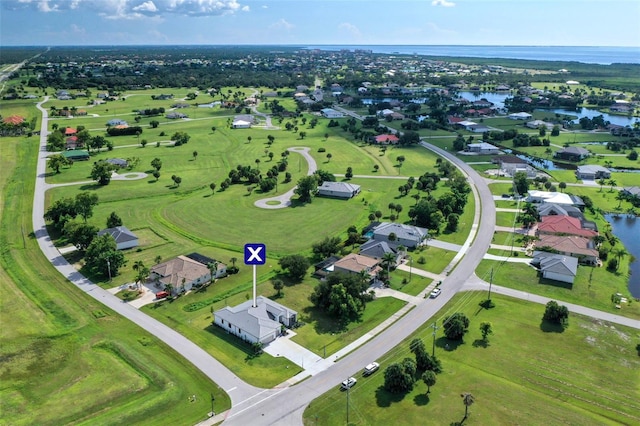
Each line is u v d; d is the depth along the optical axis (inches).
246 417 3034.0
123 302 4451.3
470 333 4025.6
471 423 2987.2
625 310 4421.8
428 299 4589.1
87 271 5059.1
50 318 4156.0
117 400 3171.8
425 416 3048.7
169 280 4707.2
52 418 2989.7
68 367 3518.7
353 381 3341.5
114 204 7155.5
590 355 3730.3
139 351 3703.3
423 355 3501.5
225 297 4574.3
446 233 6269.7
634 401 3223.4
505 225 6525.6
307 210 7091.5
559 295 4680.1
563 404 3181.6
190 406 3125.0
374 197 7691.9
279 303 4493.1
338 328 4092.0
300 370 3516.2
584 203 7298.2
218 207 7170.3
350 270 4877.0
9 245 5684.1
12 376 3405.5
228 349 3764.8
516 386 3356.3
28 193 7544.3
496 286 4852.4
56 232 6102.4
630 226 6742.1
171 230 6259.8
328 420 3011.8
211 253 5561.0
